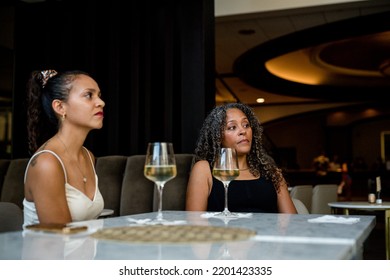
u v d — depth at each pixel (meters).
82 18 4.02
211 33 3.84
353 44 7.95
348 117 16.17
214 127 2.30
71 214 1.56
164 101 3.73
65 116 1.64
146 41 3.78
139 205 3.15
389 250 4.07
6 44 5.36
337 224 1.27
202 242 0.90
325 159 12.77
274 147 15.18
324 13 5.75
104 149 3.92
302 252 0.88
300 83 10.49
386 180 11.74
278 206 2.27
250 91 11.86
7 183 3.54
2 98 6.27
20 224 1.57
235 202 2.18
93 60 3.91
